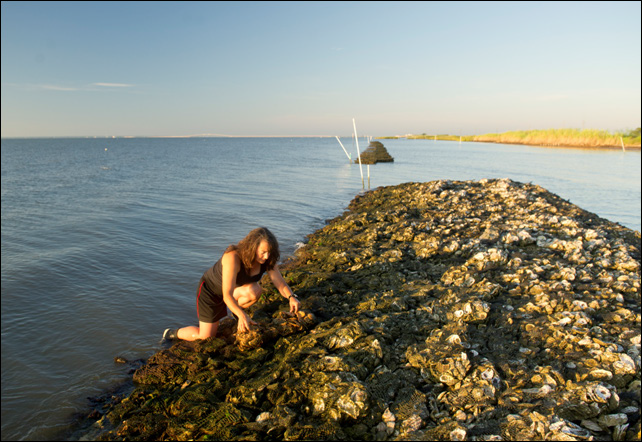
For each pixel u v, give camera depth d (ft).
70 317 23.65
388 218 43.11
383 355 16.49
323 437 12.53
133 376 17.33
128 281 29.60
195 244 39.81
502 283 24.56
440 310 20.36
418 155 194.59
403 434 12.49
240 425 13.51
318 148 313.53
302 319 20.10
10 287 27.89
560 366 15.96
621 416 12.95
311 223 50.47
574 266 27.20
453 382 14.94
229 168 129.49
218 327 20.72
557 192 79.41
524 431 12.50
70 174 113.29
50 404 16.17
